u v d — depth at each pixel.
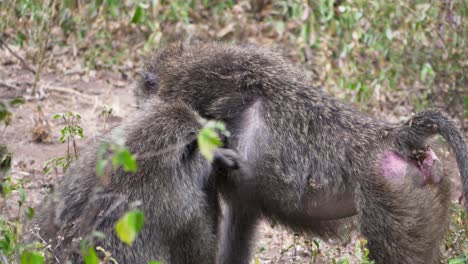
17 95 19.09
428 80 19.25
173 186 11.91
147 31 21.36
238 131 12.91
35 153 16.77
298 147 12.63
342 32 20.36
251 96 13.02
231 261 13.70
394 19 19.72
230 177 12.77
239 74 13.12
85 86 19.91
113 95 19.55
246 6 22.89
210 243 12.30
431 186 12.11
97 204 11.59
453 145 12.02
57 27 21.20
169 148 11.82
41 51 19.25
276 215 13.07
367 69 19.66
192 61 13.42
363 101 18.91
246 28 21.75
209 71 13.22
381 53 19.73
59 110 18.70
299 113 12.79
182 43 14.24
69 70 20.41
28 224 12.07
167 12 21.52
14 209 14.37
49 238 11.63
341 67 19.41
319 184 12.52
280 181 12.69
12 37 21.16
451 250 13.44
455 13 19.09
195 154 12.21
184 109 12.59
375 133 12.56
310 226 13.09
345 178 12.44
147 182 11.78
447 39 19.23
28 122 18.00
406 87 19.62
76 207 11.73
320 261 14.03
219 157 12.38
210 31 21.56
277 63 13.33
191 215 12.00
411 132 12.26
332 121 12.72
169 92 13.39
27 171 15.96
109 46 21.12
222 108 13.01
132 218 8.58
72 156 14.90
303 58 20.64
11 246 10.96
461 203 14.16
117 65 20.69
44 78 20.05
